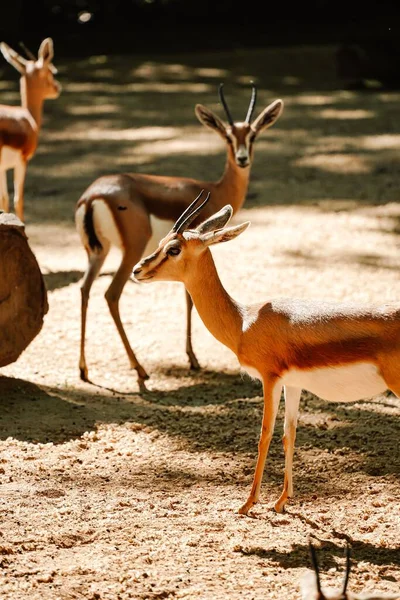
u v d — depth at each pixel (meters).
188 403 11.65
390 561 7.61
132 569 7.41
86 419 11.05
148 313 15.05
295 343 8.02
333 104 32.19
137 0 48.88
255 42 44.34
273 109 14.37
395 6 48.03
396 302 7.93
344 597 5.80
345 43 37.03
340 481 9.32
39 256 17.95
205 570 7.40
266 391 8.30
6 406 11.38
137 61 40.84
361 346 7.75
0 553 7.70
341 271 16.56
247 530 8.19
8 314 11.59
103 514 8.52
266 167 24.28
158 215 12.78
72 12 48.47
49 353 13.38
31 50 43.00
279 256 17.58
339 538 8.08
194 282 8.56
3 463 9.73
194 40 45.34
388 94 34.00
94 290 16.09
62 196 22.44
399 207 20.50
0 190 19.36
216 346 13.73
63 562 7.55
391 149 25.41
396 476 9.38
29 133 19.06
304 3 48.59
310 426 10.84
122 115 31.38
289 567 7.48
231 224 19.78
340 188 22.19
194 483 9.31
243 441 10.38
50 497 8.94
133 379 12.52
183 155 25.45
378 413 11.26
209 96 34.00
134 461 9.87
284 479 9.04
